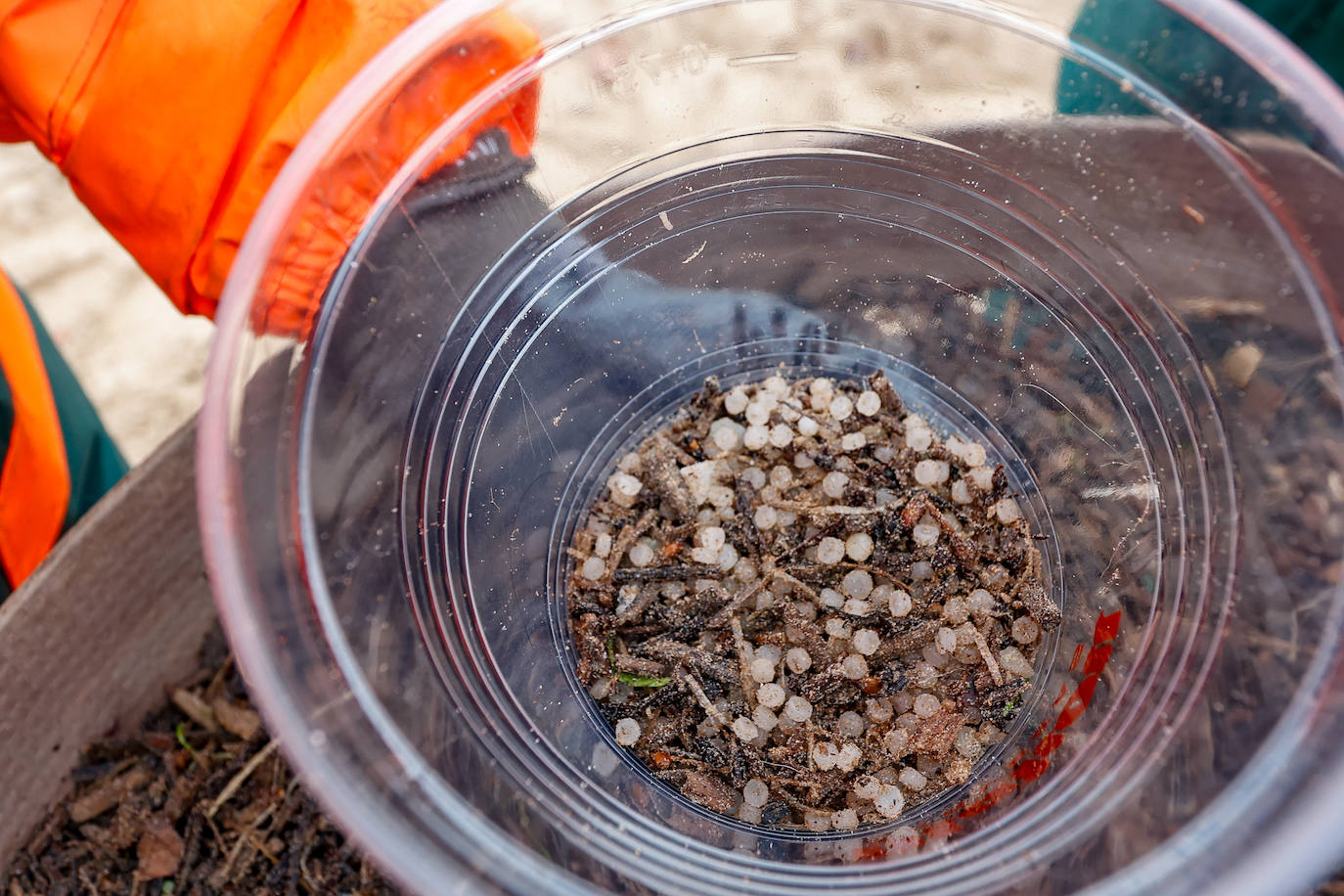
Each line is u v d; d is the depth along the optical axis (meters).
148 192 0.26
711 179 0.25
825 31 0.24
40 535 0.30
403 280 0.23
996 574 0.25
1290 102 0.21
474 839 0.21
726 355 0.27
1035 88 0.23
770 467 0.27
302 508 0.22
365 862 0.26
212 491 0.21
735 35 0.24
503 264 0.24
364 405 0.23
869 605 0.25
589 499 0.26
